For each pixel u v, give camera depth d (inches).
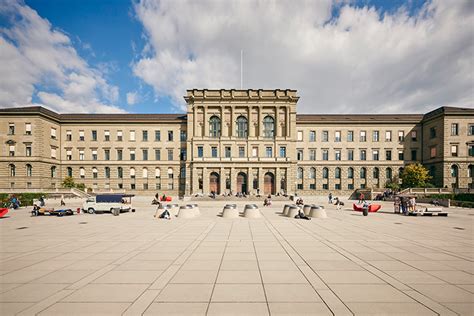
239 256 439.2
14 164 2278.5
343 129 2642.7
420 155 2583.7
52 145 2448.3
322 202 1996.8
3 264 398.9
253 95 2491.4
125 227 751.1
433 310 256.7
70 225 792.9
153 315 246.8
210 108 2514.8
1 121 2293.3
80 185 2335.1
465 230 711.1
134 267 382.9
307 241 559.2
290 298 282.2
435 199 1605.6
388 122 2608.3
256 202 1934.1
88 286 313.9
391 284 322.0
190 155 2449.6
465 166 2263.8
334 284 320.8
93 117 2613.2
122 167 2588.6
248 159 2402.8
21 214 1110.4
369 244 533.6
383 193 2143.2
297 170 2640.3
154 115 2785.4
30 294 292.4
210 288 307.6
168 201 1993.1
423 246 518.3
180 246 511.2
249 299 279.4
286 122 2461.9
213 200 2062.0
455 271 370.6
